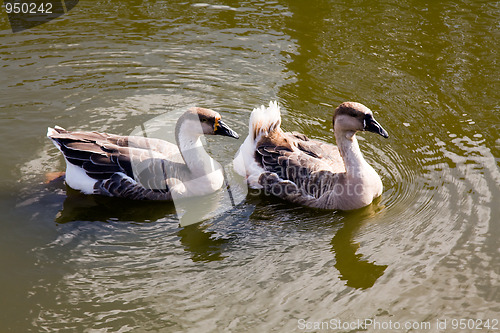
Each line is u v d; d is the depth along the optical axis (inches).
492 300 117.5
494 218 128.0
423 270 121.3
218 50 163.6
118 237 126.6
